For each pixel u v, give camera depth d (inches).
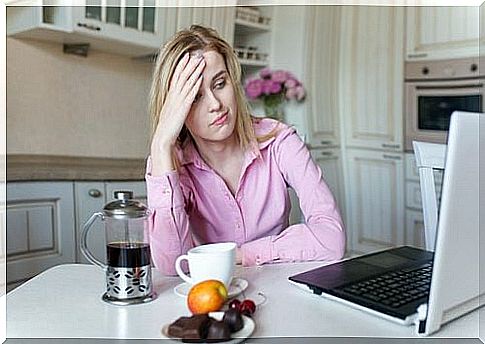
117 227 40.0
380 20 144.5
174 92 49.1
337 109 155.5
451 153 29.5
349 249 155.8
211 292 35.7
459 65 128.5
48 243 101.3
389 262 46.8
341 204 155.8
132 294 39.8
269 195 57.8
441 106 133.0
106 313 37.7
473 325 34.1
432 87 134.8
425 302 36.1
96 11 107.2
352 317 36.1
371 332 33.5
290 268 48.5
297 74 145.4
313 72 146.6
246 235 57.7
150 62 134.0
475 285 34.5
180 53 49.9
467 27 126.7
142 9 114.4
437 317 32.8
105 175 107.3
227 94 51.6
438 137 132.9
